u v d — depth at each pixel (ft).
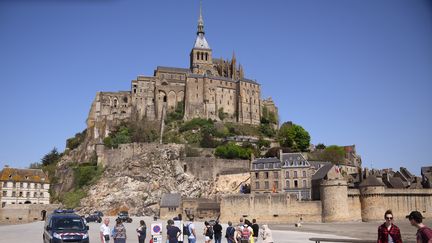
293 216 339.77
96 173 491.72
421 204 360.07
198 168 463.01
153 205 433.07
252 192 395.55
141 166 470.80
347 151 539.70
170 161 475.72
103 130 586.45
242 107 627.87
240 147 504.02
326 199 337.52
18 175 471.62
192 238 125.49
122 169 474.90
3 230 230.27
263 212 343.26
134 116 611.88
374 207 342.85
